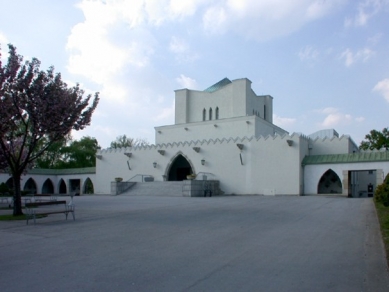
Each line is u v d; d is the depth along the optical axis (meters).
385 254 7.77
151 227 12.27
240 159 34.72
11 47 15.95
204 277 6.34
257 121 40.69
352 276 6.30
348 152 33.38
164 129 46.28
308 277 6.26
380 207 16.64
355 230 10.93
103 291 5.66
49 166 59.22
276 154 32.97
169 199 26.56
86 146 63.72
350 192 30.80
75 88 17.64
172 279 6.25
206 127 43.12
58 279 6.33
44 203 15.49
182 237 10.27
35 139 16.75
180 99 46.88
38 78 16.33
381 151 30.50
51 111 16.16
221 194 34.94
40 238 10.52
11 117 16.16
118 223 13.44
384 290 5.59
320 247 8.63
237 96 43.00
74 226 12.90
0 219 15.15
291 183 31.92
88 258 7.89
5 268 7.12
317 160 32.06
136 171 41.62
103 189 44.03
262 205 20.03
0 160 21.23
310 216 14.59
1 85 15.46
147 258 7.80
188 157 38.03
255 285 5.86
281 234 10.48
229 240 9.70
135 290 5.68
